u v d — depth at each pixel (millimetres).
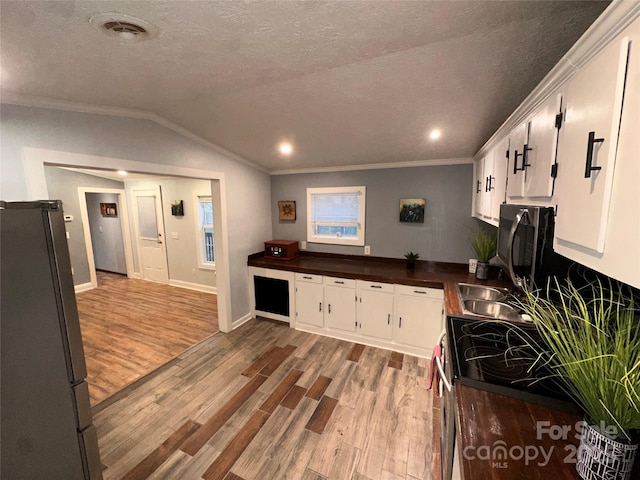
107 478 1683
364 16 1161
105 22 1102
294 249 4012
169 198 5281
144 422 2111
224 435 1991
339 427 2055
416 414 2174
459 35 1317
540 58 1466
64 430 1003
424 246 3459
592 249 791
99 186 5391
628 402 650
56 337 957
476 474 736
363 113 2250
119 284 5625
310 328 3551
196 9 1062
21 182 1774
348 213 3848
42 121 1859
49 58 1347
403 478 1680
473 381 1086
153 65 1520
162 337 3434
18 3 943
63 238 953
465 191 3203
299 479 1675
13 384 887
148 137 2512
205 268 5086
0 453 887
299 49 1411
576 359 756
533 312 966
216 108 2250
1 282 837
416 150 2986
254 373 2703
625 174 645
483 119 2191
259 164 3859
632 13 619
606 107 718
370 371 2725
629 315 768
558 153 1067
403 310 2994
